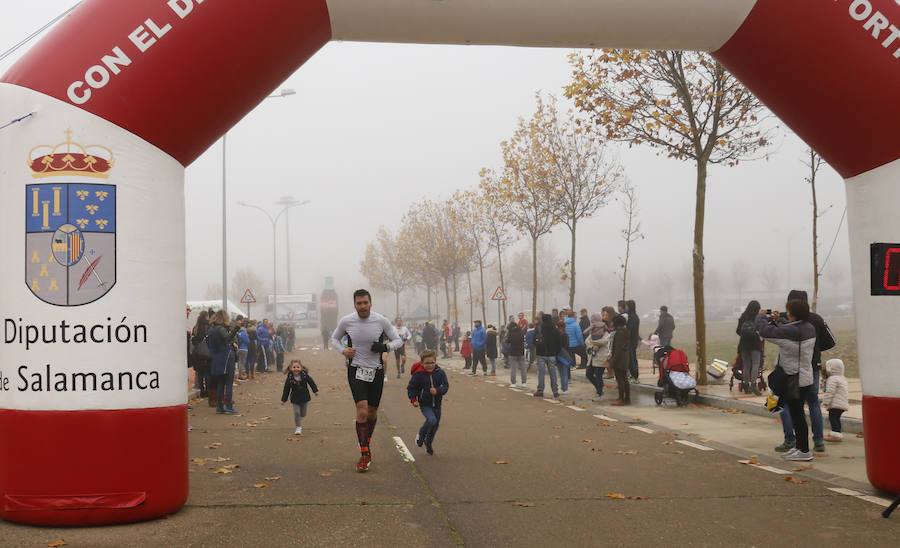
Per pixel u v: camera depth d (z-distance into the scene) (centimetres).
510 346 2120
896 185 706
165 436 638
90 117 626
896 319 704
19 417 614
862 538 577
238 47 652
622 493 732
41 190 623
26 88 629
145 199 641
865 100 700
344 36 729
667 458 928
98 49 627
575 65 1703
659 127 1656
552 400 1688
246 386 2177
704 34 742
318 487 758
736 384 1750
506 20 719
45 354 615
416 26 718
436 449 1008
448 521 625
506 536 582
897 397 701
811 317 958
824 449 944
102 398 616
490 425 1257
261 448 1020
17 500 607
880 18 685
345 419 1357
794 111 755
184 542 561
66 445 609
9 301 625
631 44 764
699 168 1656
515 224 2988
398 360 2503
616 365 1552
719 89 1600
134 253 633
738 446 1013
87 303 619
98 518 606
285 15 666
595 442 1062
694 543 566
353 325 865
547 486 765
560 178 2734
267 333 2884
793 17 702
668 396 1523
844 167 751
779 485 768
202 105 657
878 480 716
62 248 621
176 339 657
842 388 1030
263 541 564
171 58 633
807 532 594
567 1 711
